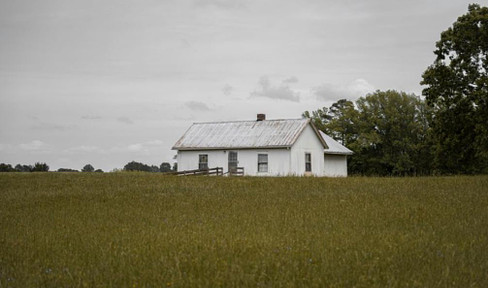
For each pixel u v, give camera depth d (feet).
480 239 34.32
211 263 28.86
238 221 45.62
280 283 24.62
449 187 73.31
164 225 44.34
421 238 35.06
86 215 52.80
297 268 27.27
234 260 29.63
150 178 105.19
